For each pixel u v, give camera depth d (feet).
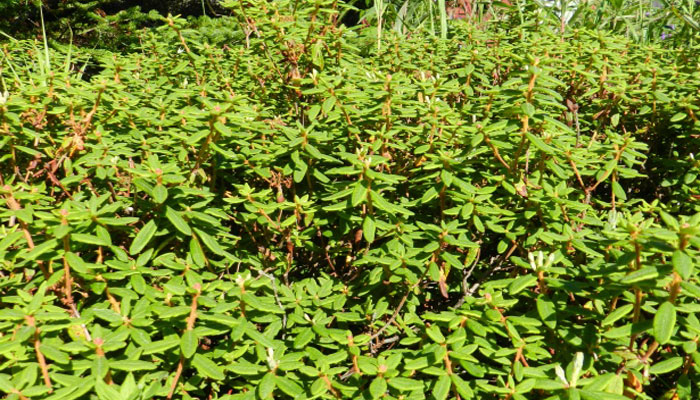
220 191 10.05
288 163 8.83
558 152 8.76
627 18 21.75
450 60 15.40
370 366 6.36
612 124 12.23
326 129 10.49
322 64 11.50
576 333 6.93
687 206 10.38
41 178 10.17
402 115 9.61
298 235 8.82
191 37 15.30
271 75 13.58
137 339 6.19
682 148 12.44
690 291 5.33
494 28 18.35
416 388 6.04
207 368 6.20
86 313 6.50
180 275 7.35
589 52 12.13
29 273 7.89
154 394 5.93
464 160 9.01
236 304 6.61
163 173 7.23
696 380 6.70
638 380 6.36
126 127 10.77
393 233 8.40
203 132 8.00
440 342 6.48
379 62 15.35
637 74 13.26
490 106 10.51
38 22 30.30
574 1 21.29
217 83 13.15
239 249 9.57
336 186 8.77
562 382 5.81
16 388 5.50
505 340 8.29
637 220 7.91
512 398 5.90
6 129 8.46
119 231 8.48
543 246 8.98
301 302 7.79
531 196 8.52
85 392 5.51
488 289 7.15
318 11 11.76
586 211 9.51
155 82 13.98
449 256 7.68
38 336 5.93
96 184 9.74
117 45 31.14
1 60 14.80
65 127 10.43
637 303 6.15
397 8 26.40
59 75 9.94
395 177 7.79
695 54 14.89
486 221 8.39
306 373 6.39
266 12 11.83
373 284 8.23
